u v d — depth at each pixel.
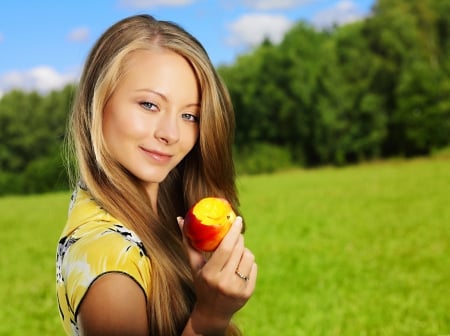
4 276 18.39
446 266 15.17
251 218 25.61
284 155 70.31
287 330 10.40
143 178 2.18
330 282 13.85
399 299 12.02
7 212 40.12
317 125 69.00
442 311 11.20
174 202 2.63
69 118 2.28
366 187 35.41
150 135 2.16
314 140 70.38
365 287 13.27
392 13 70.31
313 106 69.69
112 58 2.14
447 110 64.81
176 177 2.62
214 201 2.05
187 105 2.21
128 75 2.14
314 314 11.14
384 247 18.00
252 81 74.94
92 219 2.08
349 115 69.00
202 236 1.99
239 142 75.81
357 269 15.05
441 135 64.94
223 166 2.45
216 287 1.94
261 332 10.27
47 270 19.27
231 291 1.94
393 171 46.59
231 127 2.38
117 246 1.93
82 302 1.84
